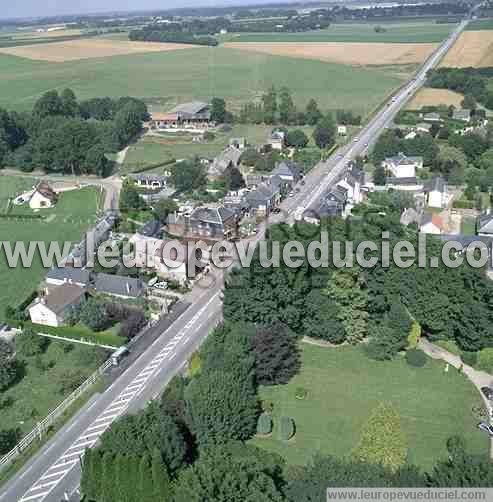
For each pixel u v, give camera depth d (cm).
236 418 8762
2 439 9038
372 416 8162
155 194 19512
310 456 8775
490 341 10762
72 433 9288
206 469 6988
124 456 7500
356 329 11350
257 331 10456
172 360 11012
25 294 13600
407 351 11031
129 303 12900
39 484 8350
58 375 10781
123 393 10156
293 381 10488
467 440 9012
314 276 11462
